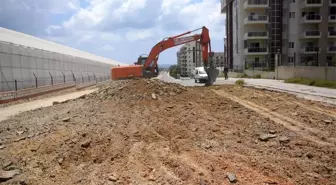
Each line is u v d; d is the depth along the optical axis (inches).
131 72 994.1
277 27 2228.1
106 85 717.3
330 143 321.1
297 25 2207.2
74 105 569.0
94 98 618.8
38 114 515.2
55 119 441.7
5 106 739.4
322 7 2145.7
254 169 251.6
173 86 671.1
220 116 446.6
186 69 4399.6
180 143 317.7
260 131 364.8
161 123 395.5
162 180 234.7
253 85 1080.2
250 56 2273.6
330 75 1097.4
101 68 2449.6
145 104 518.9
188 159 273.1
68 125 393.4
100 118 426.0
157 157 279.9
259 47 2242.9
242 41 2316.7
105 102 553.9
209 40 987.9
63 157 284.4
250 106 545.6
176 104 527.2
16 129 401.7
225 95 705.0
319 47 2177.7
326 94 729.6
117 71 995.3
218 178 235.0
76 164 274.1
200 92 709.9
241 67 2317.9
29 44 1170.0
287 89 880.9
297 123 407.8
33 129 390.0
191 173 243.3
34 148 310.7
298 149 300.7
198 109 492.1
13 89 909.2
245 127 385.1
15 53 936.3
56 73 1321.4
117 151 296.2
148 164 265.9
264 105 557.6
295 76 1364.4
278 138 336.2
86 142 313.0
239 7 2315.5
